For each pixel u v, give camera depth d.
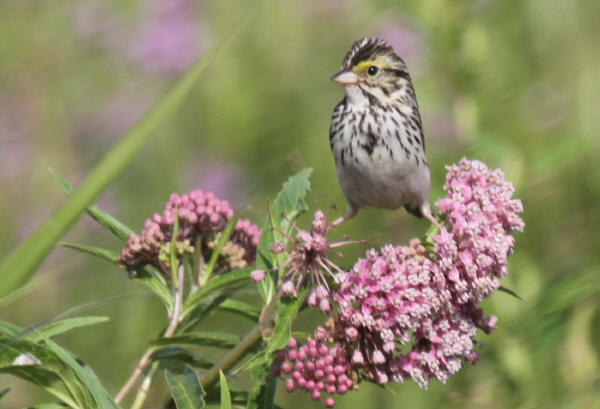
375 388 11.20
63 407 6.33
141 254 7.16
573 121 12.17
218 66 15.23
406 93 9.50
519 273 11.08
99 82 16.17
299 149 14.42
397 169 9.10
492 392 10.65
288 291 6.10
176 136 14.82
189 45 16.39
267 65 15.38
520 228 6.38
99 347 11.81
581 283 10.80
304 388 6.29
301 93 15.18
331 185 13.40
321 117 14.96
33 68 15.54
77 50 16.11
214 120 14.96
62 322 6.57
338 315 6.27
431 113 12.01
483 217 6.21
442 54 12.09
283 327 6.04
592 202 11.55
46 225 5.91
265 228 6.72
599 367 10.55
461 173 6.48
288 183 7.16
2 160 14.75
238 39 15.48
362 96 9.39
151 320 11.99
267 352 5.92
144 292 7.16
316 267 6.21
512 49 12.92
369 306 6.10
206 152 14.77
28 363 6.33
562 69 12.76
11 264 5.87
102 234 13.22
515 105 12.10
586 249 11.27
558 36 13.17
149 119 6.30
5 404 10.75
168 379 6.15
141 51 16.36
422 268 6.03
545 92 12.48
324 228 6.27
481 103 12.03
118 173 6.15
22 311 11.89
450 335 6.12
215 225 7.51
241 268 7.49
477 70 12.08
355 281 6.15
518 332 10.77
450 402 10.73
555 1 13.22
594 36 13.13
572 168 11.62
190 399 6.06
